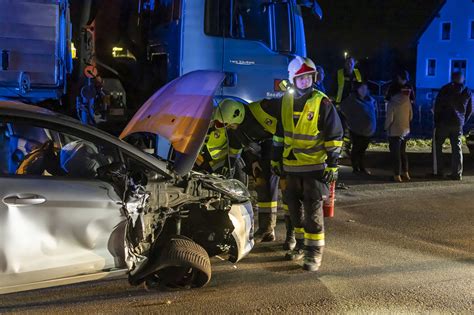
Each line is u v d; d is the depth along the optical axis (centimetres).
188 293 462
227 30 733
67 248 382
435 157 1024
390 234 652
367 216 737
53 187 380
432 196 862
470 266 541
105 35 745
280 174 554
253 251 584
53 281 380
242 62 745
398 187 931
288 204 544
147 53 781
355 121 1005
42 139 461
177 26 713
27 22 600
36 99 640
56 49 620
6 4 588
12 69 594
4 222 361
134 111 759
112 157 433
